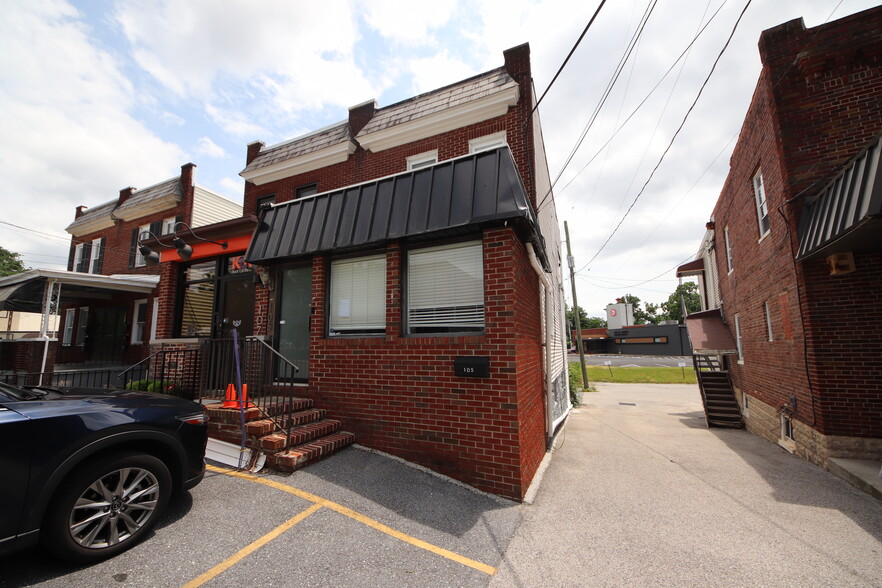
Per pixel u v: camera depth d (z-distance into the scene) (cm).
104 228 1662
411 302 548
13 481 244
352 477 439
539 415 645
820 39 658
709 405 1146
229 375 572
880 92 629
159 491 314
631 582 301
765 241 840
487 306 479
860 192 476
